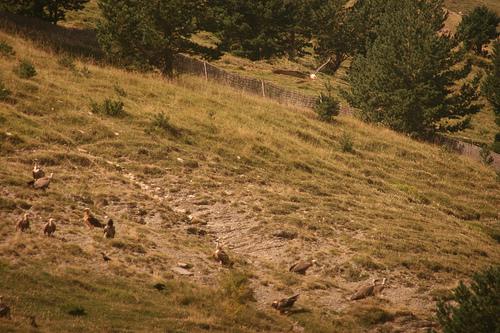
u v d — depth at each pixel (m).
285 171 71.75
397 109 107.44
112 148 65.25
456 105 113.44
